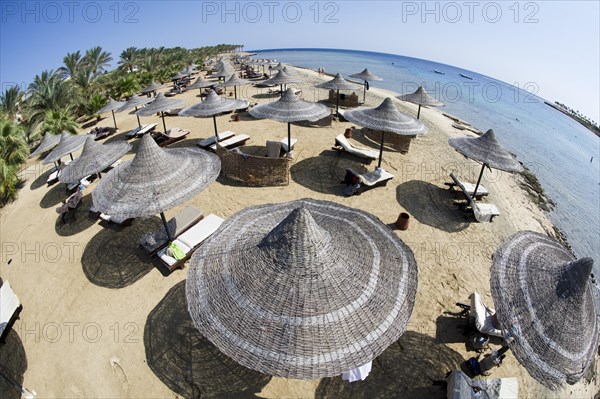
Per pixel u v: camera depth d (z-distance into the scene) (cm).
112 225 1004
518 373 602
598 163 2497
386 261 500
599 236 1290
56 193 1312
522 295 483
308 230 449
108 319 707
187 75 3759
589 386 661
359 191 1167
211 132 1806
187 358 614
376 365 598
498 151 959
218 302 443
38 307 765
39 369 627
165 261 802
